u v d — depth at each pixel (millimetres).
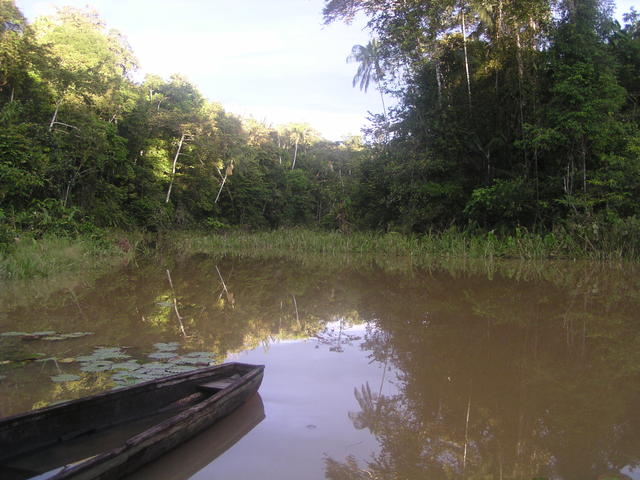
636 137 15328
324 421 2676
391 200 19719
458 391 3139
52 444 2387
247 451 2309
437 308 6129
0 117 16500
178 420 2283
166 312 5941
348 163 50281
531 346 4234
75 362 3801
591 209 14773
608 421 2643
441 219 18859
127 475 2055
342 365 3705
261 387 3217
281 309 6188
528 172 16828
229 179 40812
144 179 29250
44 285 8109
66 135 20359
